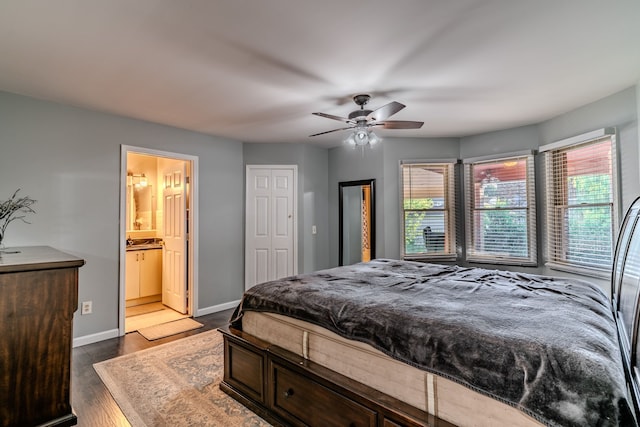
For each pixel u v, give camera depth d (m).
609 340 1.32
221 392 2.37
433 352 1.41
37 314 1.88
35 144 3.01
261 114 3.50
